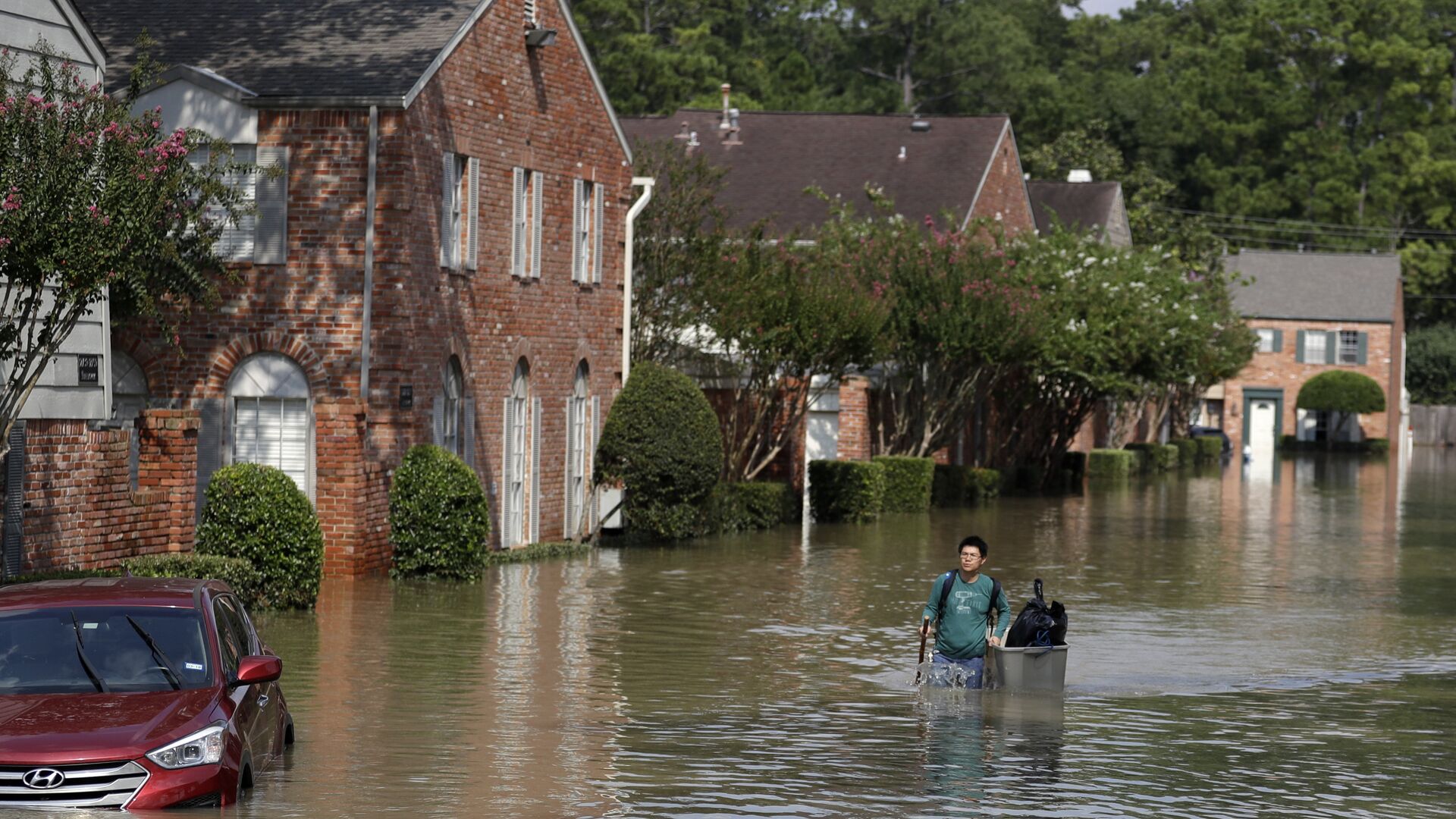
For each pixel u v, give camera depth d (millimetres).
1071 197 127562
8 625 22078
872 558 56844
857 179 96812
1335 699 32438
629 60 138000
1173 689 33188
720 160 99000
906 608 44156
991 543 64562
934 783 24172
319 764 24562
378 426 48000
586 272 60375
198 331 48469
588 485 60938
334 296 47875
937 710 30156
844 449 80500
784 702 30594
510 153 54469
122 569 35219
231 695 21500
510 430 55250
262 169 37969
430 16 51219
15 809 19438
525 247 55812
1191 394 142750
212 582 23688
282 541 40125
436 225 49844
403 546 46938
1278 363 175500
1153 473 124312
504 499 54969
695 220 67438
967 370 81625
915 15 169500
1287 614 45219
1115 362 93250
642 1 150625
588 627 39594
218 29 51531
